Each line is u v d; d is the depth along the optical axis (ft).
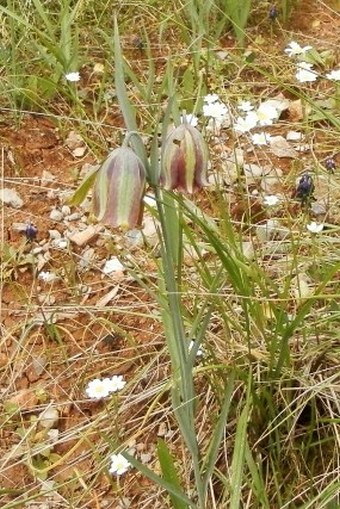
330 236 2.78
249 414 2.24
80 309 2.73
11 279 2.86
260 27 3.82
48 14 3.71
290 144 3.18
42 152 3.26
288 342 2.37
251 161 3.11
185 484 2.30
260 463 2.24
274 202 2.75
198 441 2.34
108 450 2.41
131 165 1.72
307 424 2.34
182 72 3.58
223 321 2.46
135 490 2.34
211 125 3.22
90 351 2.63
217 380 2.37
